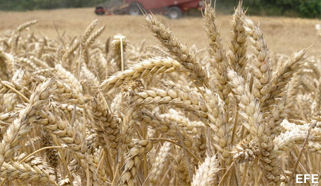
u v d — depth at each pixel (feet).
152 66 6.15
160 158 7.64
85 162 5.89
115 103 7.42
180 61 6.20
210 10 6.20
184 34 113.39
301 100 12.95
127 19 135.85
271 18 163.63
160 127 6.38
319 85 11.34
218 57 6.09
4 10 174.40
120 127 6.27
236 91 5.53
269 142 5.46
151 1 137.59
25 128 4.72
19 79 7.16
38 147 11.84
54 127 5.50
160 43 6.26
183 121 6.82
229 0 119.85
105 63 13.84
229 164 5.96
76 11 175.32
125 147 6.24
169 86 6.29
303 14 173.88
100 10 148.36
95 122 6.06
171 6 138.92
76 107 7.62
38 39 35.78
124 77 6.08
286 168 11.99
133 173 5.73
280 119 5.69
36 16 161.99
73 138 5.70
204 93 6.16
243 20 5.93
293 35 120.78
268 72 5.77
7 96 6.98
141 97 6.04
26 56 21.71
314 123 6.15
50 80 4.93
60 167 9.00
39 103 4.81
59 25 140.15
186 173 7.35
